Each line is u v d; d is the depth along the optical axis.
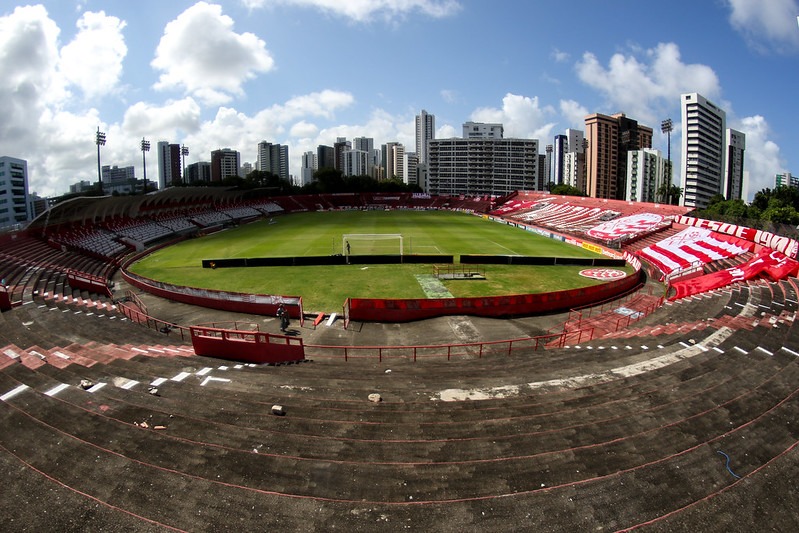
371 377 15.59
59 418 10.59
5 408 10.63
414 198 141.50
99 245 55.22
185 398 12.66
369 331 25.25
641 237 60.53
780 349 16.84
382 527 7.58
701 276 39.16
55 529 7.15
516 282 37.97
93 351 17.42
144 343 20.70
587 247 57.81
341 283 36.81
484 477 9.06
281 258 44.03
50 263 42.03
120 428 10.27
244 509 7.82
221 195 102.75
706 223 53.81
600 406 12.34
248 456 9.44
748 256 41.19
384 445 10.18
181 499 7.98
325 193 142.12
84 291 34.53
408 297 33.03
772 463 9.38
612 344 19.17
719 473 9.16
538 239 66.12
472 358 20.44
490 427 11.23
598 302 32.06
